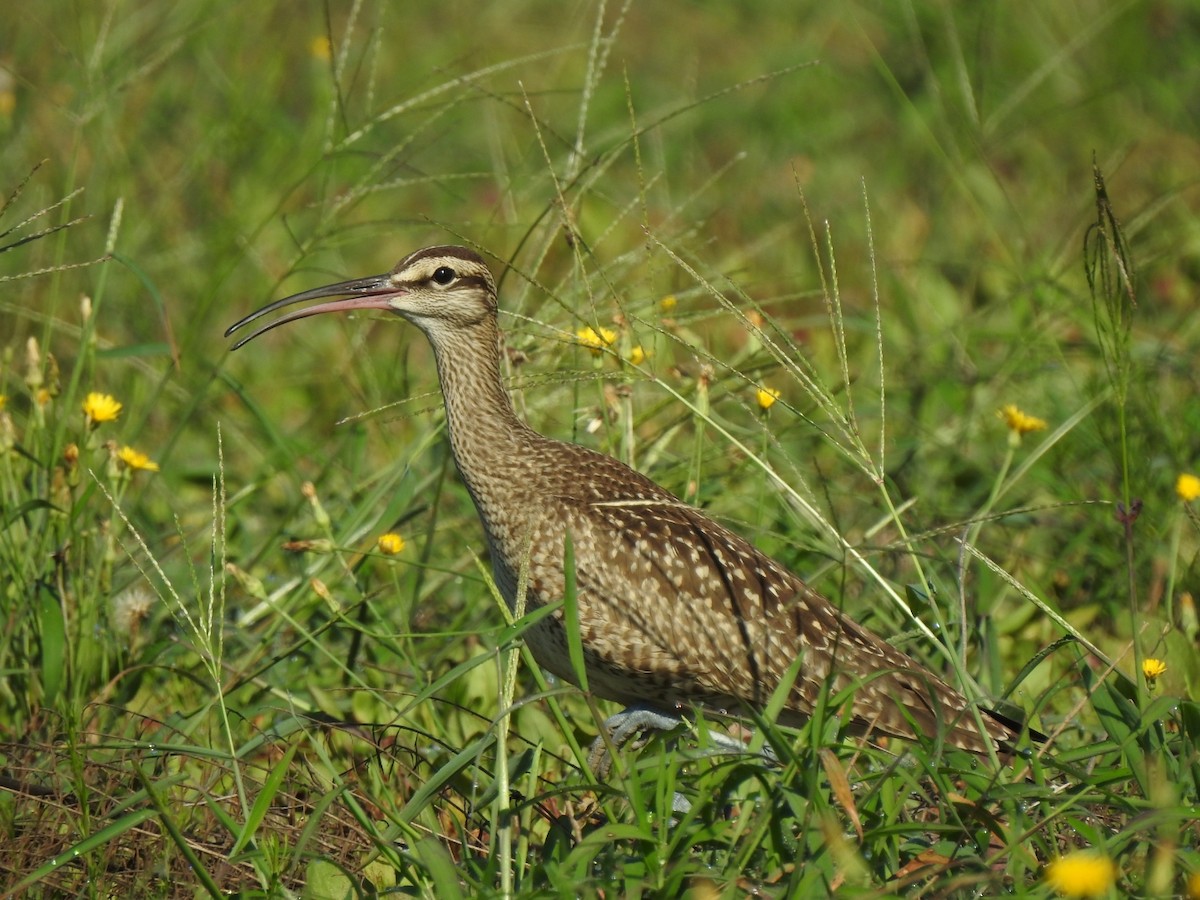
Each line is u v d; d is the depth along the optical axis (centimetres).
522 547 1009
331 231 1337
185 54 1908
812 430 1255
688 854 749
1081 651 1021
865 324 1411
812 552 1168
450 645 1075
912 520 1252
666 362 1302
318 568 1109
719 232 1781
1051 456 1332
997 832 771
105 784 912
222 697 923
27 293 1493
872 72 2050
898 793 812
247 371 1589
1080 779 820
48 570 1061
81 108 1432
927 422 1420
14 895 822
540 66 2164
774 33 2278
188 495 1398
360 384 1426
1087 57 1991
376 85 1983
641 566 984
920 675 851
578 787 783
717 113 2038
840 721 840
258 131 1820
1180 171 1809
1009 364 1388
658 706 1028
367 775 967
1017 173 1905
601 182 1767
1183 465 1245
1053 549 1276
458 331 1067
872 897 711
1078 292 1553
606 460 1040
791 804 757
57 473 1084
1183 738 849
